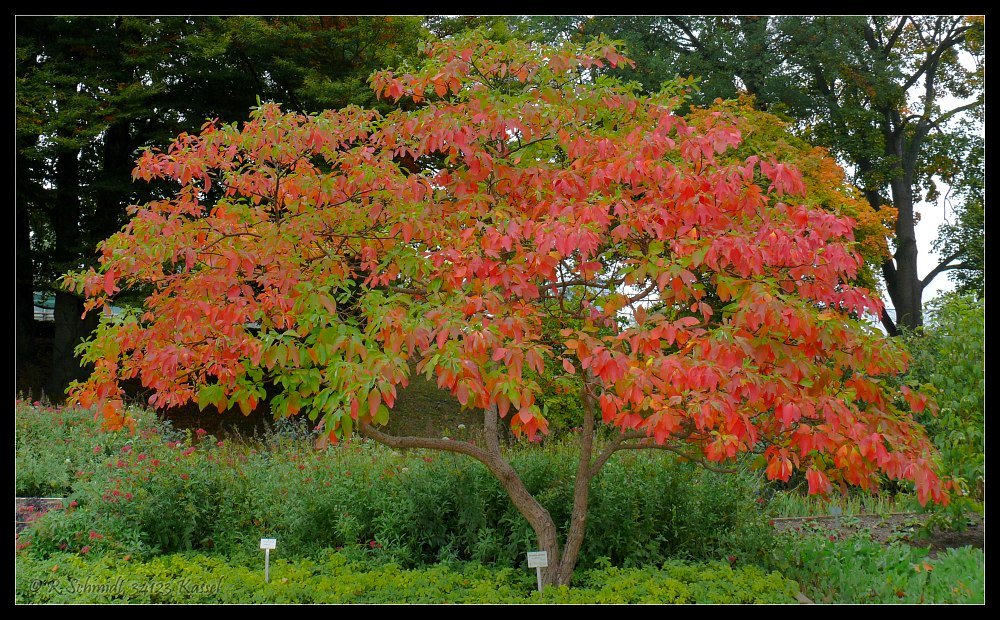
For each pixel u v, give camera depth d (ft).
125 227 13.91
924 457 12.24
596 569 16.06
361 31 38.93
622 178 13.30
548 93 14.97
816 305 14.39
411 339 11.47
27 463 23.89
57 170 40.24
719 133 12.71
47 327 51.52
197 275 13.91
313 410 12.19
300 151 14.73
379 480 19.15
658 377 11.75
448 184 15.35
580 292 15.23
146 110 36.78
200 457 19.92
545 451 21.84
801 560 17.66
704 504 18.31
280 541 17.83
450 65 14.98
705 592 14.07
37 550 16.76
